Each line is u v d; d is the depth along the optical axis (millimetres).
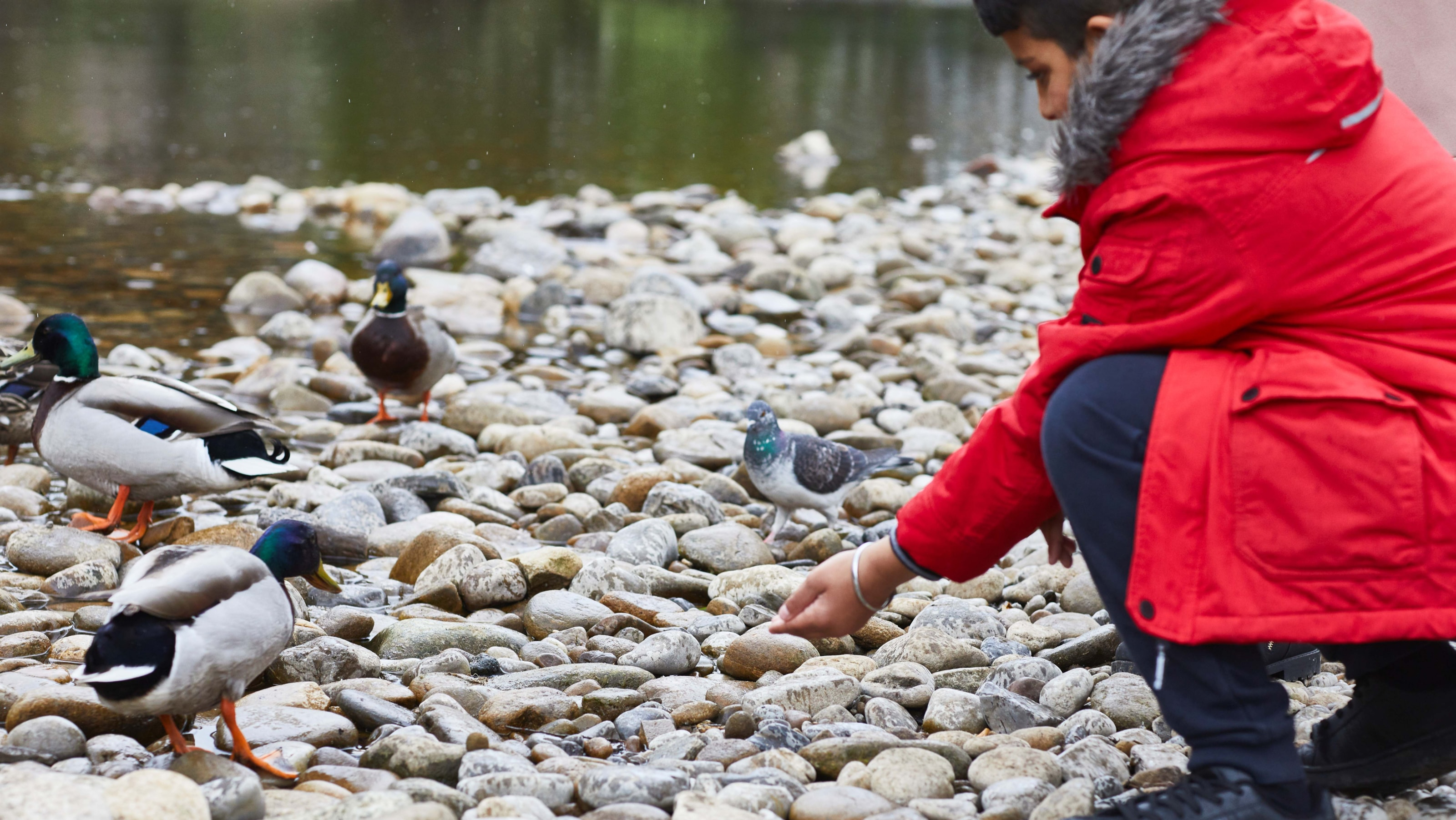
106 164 13594
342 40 26391
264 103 18578
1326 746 2625
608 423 6816
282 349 8086
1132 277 2248
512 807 2555
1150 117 2205
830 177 16125
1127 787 2789
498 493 5445
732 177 15742
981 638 3982
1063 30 2311
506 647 3852
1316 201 2139
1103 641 3738
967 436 6820
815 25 34500
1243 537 2150
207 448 4633
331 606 4199
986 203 14625
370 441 5957
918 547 2688
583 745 3156
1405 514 2100
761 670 3707
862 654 3936
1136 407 2260
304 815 2473
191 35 25109
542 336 8805
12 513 4887
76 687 3160
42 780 2449
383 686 3395
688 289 9242
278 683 3482
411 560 4531
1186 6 2148
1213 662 2232
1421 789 2727
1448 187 2217
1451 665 2438
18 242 10078
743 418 6859
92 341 4746
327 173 14117
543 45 28203
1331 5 2215
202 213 11859
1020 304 10000
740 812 2551
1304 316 2215
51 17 25750
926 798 2771
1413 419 2139
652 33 31531
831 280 10453
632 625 4051
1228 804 2197
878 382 7660
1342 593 2133
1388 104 2297
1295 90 2100
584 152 16859
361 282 9531
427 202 12688
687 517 5070
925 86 25703
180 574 2828
